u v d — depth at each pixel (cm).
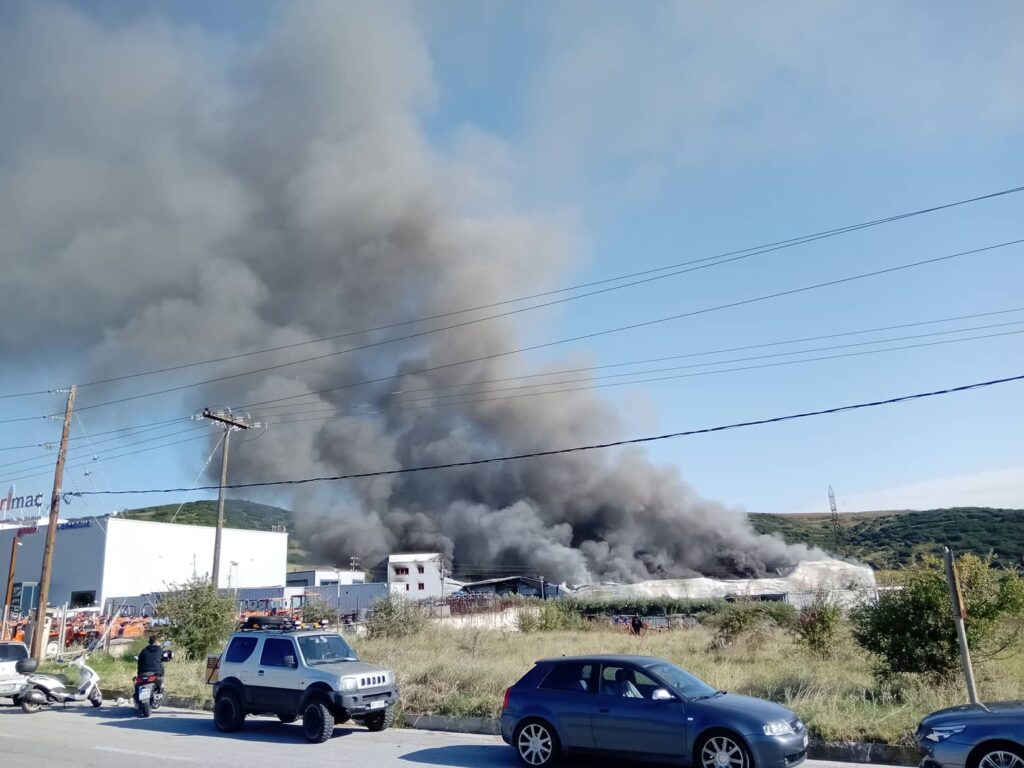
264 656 1221
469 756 987
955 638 1248
